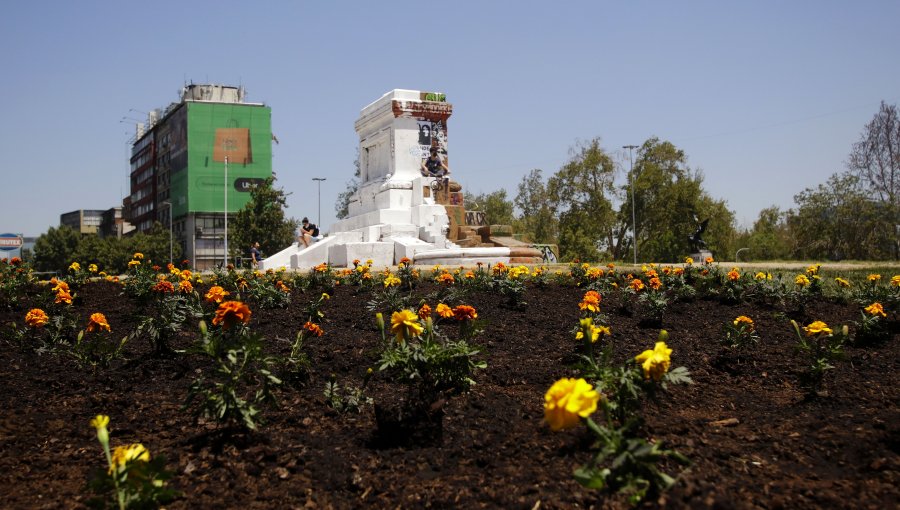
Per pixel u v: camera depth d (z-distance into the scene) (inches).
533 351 334.3
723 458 179.8
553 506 153.3
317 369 287.7
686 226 2790.4
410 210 1173.1
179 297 346.6
